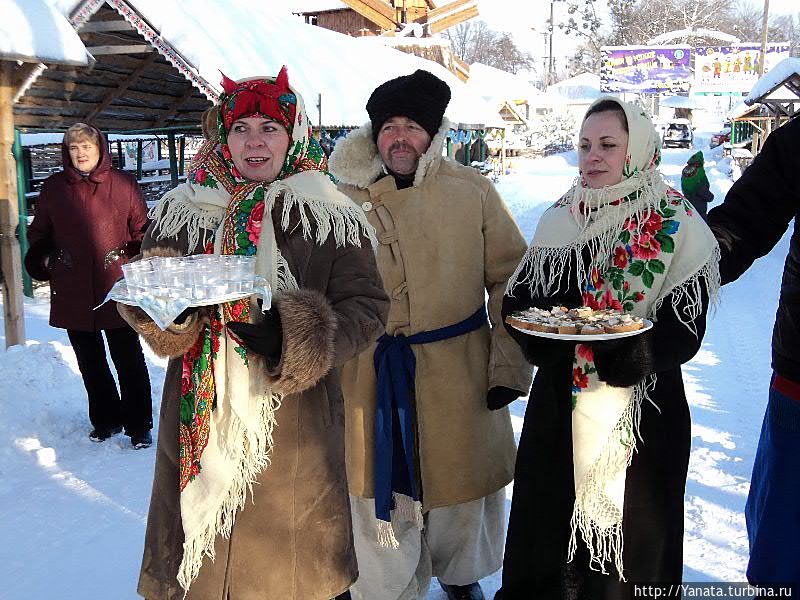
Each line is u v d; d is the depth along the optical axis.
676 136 45.84
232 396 1.98
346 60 11.80
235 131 2.10
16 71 5.66
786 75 19.91
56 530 3.47
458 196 2.80
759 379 5.90
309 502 2.11
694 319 2.29
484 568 2.95
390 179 2.78
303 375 1.91
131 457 4.34
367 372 2.74
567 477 2.40
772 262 11.30
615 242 2.36
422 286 2.73
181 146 16.94
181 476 2.04
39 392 4.81
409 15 22.83
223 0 10.01
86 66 5.89
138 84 9.43
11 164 5.69
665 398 2.33
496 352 2.78
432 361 2.74
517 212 17.75
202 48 7.33
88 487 3.93
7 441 4.29
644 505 2.30
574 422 2.34
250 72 7.84
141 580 2.12
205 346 2.02
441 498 2.74
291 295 1.94
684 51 39.56
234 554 2.05
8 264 5.73
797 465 2.35
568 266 2.47
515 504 2.49
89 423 4.73
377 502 2.63
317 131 8.33
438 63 19.94
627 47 40.62
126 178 4.40
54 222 4.27
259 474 2.05
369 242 2.20
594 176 2.38
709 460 4.24
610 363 2.22
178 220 2.14
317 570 2.12
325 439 2.14
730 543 3.32
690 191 10.66
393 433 2.71
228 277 1.83
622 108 2.34
